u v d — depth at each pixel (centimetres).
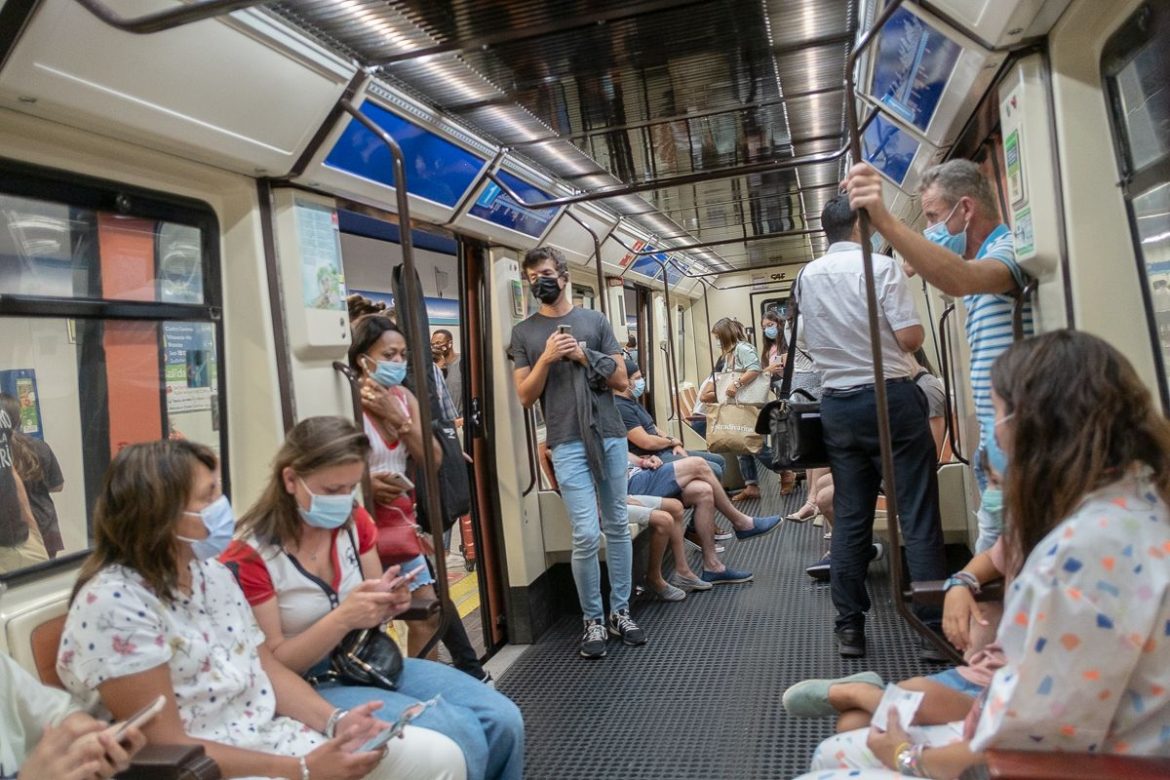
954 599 234
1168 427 149
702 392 874
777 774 308
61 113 225
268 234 317
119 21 201
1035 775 135
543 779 321
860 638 409
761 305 1358
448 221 446
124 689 190
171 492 201
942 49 295
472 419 491
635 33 316
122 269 269
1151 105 223
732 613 501
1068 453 148
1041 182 263
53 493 241
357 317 435
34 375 239
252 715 220
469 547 683
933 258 251
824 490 550
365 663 256
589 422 441
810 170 611
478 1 268
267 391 311
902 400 372
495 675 441
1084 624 139
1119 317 255
